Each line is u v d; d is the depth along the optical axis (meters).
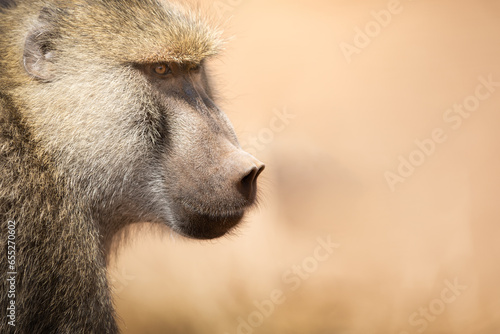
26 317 6.70
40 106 7.13
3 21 7.48
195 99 7.57
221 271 13.05
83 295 7.00
